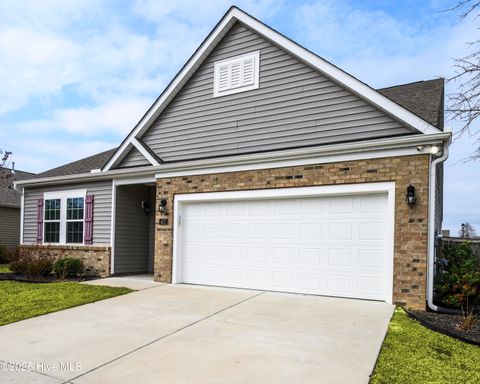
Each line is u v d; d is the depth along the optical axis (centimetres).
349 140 817
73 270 1119
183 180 980
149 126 1115
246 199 894
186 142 1048
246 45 976
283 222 845
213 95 1014
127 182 1120
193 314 654
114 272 1127
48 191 1306
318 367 421
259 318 623
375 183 736
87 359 458
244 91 967
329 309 672
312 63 859
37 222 1317
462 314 634
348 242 770
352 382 383
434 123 738
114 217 1138
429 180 691
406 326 571
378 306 690
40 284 973
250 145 945
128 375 410
